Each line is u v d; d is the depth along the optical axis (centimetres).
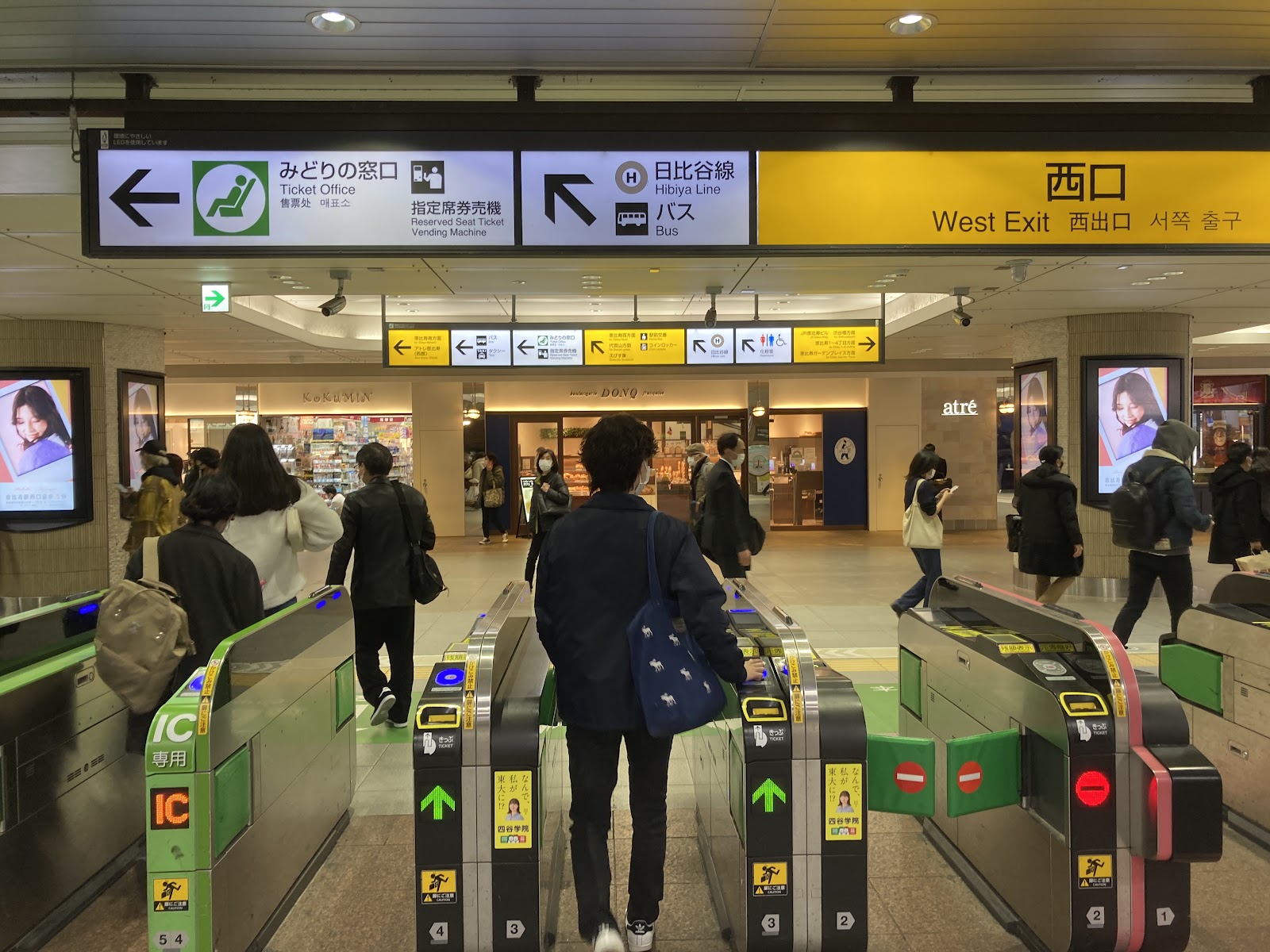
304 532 393
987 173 388
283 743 312
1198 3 344
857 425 1758
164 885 249
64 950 291
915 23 359
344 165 375
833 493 1759
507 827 253
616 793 407
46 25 348
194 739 250
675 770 445
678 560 249
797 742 258
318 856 348
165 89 410
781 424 1766
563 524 263
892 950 283
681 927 297
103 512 934
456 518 1725
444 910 254
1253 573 419
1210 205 392
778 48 381
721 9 344
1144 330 933
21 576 911
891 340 1216
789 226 385
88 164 368
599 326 993
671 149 383
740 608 381
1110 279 742
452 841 253
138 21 346
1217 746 398
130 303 813
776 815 258
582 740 260
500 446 1720
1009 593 337
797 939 258
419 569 499
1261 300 857
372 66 391
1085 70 407
